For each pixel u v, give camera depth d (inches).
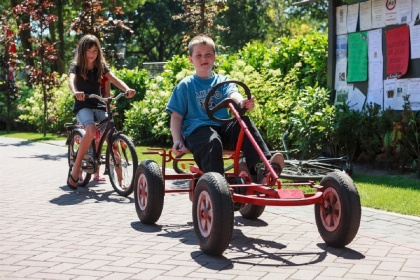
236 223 250.1
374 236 224.1
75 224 248.5
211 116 221.0
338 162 369.1
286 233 231.9
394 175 365.1
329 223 210.2
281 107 443.5
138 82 706.8
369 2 422.6
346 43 444.8
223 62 552.7
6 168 430.9
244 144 219.9
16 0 1235.2
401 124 367.2
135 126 613.6
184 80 238.5
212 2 604.7
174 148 226.7
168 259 196.9
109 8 608.7
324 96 418.6
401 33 397.7
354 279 175.3
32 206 287.6
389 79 408.2
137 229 239.1
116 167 315.9
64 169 426.0
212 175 199.0
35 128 931.3
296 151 398.6
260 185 209.6
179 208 280.4
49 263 192.7
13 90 940.0
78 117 320.8
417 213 257.1
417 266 187.5
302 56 498.9
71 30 593.9
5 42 925.2
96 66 323.9
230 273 181.9
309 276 178.4
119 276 179.3
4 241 220.7
